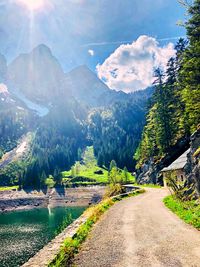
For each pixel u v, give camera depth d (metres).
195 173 27.78
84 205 144.62
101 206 31.23
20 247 47.62
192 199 27.77
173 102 81.50
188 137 79.69
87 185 196.62
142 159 113.12
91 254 13.19
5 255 43.00
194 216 20.41
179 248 13.39
